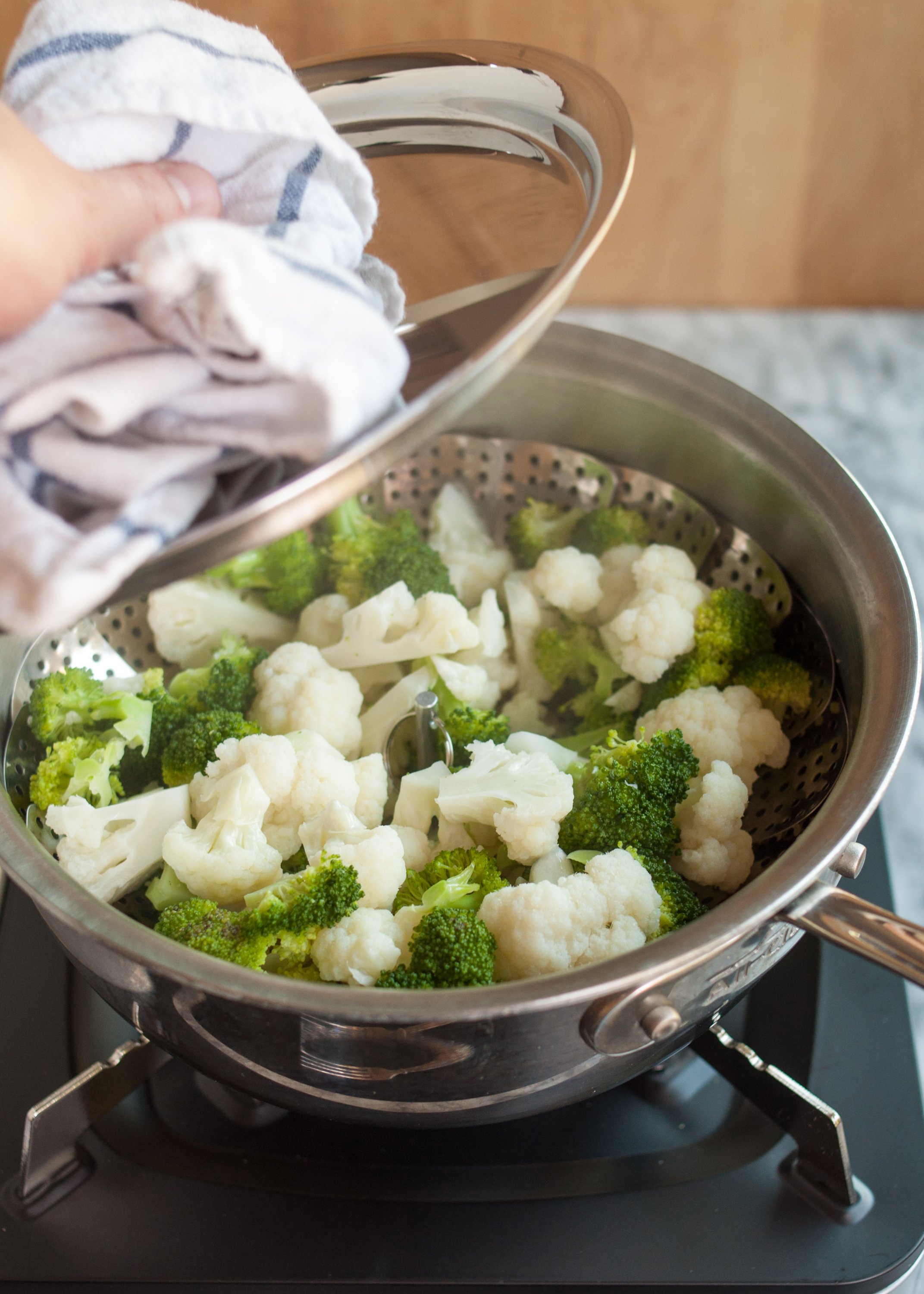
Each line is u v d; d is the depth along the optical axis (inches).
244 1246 19.8
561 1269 19.5
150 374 15.5
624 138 18.6
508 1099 18.2
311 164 17.8
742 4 28.5
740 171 31.1
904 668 19.3
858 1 28.3
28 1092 21.0
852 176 31.1
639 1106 21.1
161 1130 20.9
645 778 20.7
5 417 15.4
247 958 19.1
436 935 18.9
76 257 15.5
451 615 22.4
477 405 24.0
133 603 23.5
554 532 24.5
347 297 15.6
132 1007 18.3
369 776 21.6
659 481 23.8
